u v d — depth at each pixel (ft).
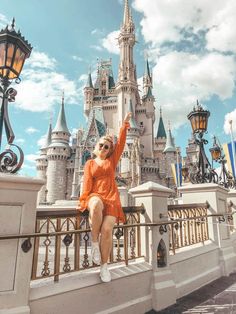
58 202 30.78
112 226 10.75
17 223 8.92
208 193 21.08
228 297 14.38
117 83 296.10
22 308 8.41
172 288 13.79
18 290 8.50
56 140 258.37
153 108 301.22
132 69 294.66
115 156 12.20
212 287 16.48
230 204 25.17
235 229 26.55
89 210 10.68
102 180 11.32
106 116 290.76
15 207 8.98
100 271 10.98
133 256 13.46
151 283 13.24
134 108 284.20
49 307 9.20
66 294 9.68
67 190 247.91
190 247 17.67
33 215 9.36
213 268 18.79
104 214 10.91
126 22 309.42
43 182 9.55
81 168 240.94
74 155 260.21
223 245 20.68
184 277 15.62
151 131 288.92
